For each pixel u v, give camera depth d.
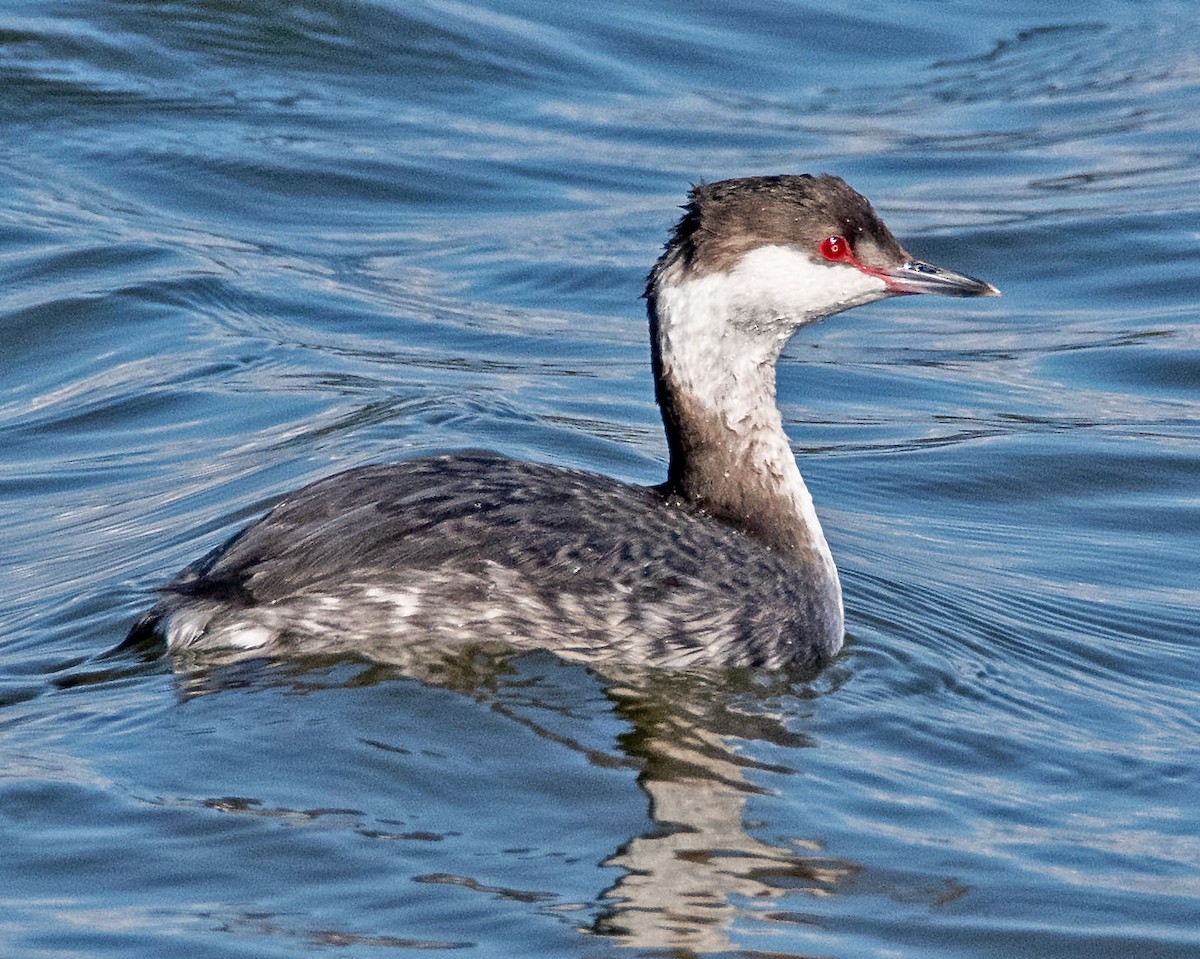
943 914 8.83
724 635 11.45
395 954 8.24
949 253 21.94
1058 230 22.47
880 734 10.86
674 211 22.78
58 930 8.34
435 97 25.92
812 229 12.18
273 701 10.60
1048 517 15.65
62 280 19.75
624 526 11.57
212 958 8.14
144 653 11.17
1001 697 11.66
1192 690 12.00
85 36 25.83
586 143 24.84
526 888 8.86
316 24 26.98
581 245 21.91
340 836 9.24
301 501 11.51
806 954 8.43
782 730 10.82
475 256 21.67
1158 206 23.23
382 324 19.62
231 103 24.92
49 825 9.23
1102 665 12.41
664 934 8.50
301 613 10.95
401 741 10.24
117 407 17.09
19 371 18.00
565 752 10.27
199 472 15.52
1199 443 17.19
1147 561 14.61
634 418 17.45
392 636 11.09
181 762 9.89
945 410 18.25
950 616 13.13
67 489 15.38
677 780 10.05
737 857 9.26
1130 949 8.58
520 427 16.64
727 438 12.32
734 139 25.16
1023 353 19.84
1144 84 27.70
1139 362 19.34
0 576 13.37
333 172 23.38
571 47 27.84
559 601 11.16
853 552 14.49
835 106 26.73
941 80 27.89
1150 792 10.27
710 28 29.11
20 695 10.73
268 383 17.66
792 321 12.35
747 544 12.02
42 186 22.22
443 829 9.39
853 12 30.09
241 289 20.02
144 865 8.91
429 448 15.57
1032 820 9.87
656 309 12.42
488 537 11.20
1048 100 27.00
